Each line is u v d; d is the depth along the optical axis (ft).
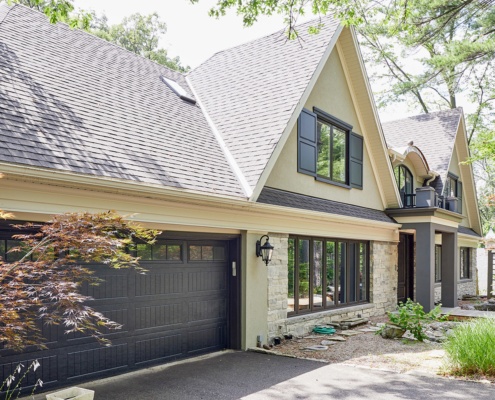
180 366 26.61
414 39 65.16
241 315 31.40
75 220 15.26
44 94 26.45
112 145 25.81
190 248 29.19
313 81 37.68
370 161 51.60
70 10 22.36
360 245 48.47
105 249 15.11
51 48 33.12
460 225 81.61
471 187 83.87
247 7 28.81
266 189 34.30
